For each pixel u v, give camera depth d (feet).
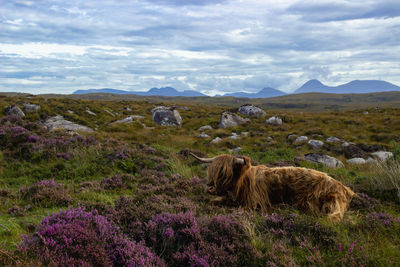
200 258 9.43
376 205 17.38
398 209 17.48
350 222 13.30
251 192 16.15
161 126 93.35
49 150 33.58
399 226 12.61
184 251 9.95
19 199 19.98
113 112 115.24
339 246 10.37
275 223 13.24
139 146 45.85
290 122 100.32
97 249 9.10
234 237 11.16
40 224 11.10
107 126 83.10
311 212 14.82
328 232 11.87
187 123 103.24
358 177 27.73
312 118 104.68
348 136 74.84
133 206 15.23
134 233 11.50
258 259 10.01
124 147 38.01
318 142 63.16
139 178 27.50
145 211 14.11
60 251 8.79
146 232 11.43
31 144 34.45
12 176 28.55
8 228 13.47
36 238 9.73
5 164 30.63
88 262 8.41
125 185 24.82
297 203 15.60
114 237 10.37
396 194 19.77
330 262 9.69
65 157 33.09
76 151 34.22
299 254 10.58
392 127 86.58
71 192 21.66
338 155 56.65
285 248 10.85
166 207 15.19
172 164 33.35
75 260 8.36
